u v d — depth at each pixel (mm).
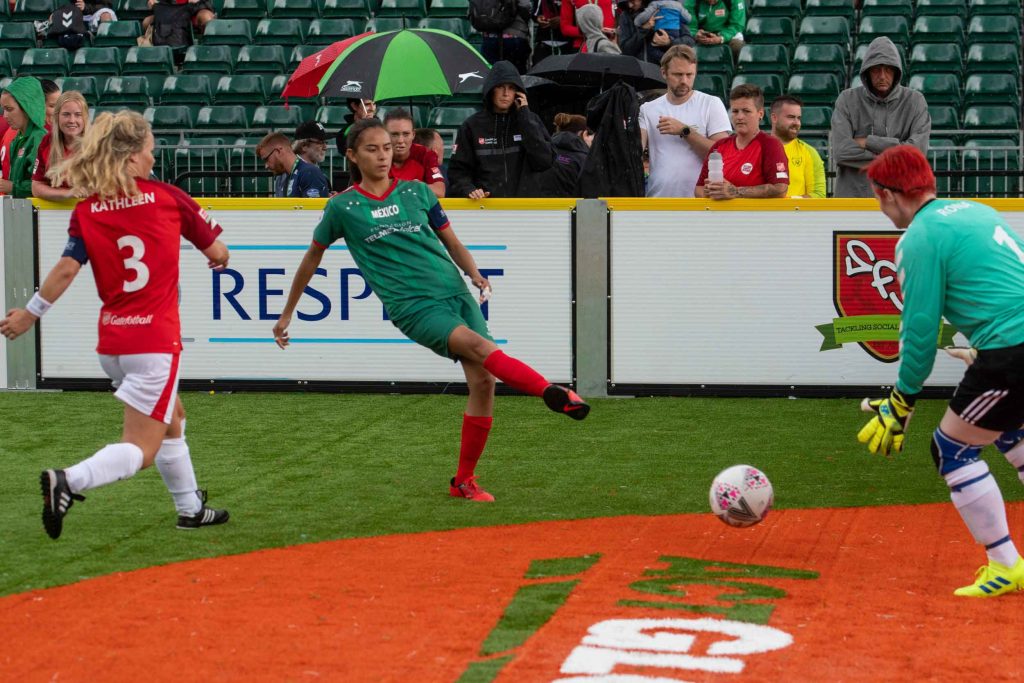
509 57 52781
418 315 23078
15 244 35938
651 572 18750
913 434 30359
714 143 35500
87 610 16828
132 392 19734
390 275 23281
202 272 35812
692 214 34531
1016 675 14375
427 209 23734
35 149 37000
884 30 62281
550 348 35219
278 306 35781
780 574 18641
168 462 21109
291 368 36000
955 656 15008
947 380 34844
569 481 25578
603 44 48875
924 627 16141
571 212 34750
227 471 26453
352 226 23328
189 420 32156
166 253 19844
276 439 29906
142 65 64500
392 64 42438
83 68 65000
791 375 34812
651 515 22672
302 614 16641
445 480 25672
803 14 65688
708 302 34781
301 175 39031
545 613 16641
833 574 18688
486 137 35500
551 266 34969
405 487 25031
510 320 35219
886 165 18156
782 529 21516
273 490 24734
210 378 36156
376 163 23250
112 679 14250
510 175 35594
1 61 66938
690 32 58094
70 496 18578
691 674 14375
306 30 68312
